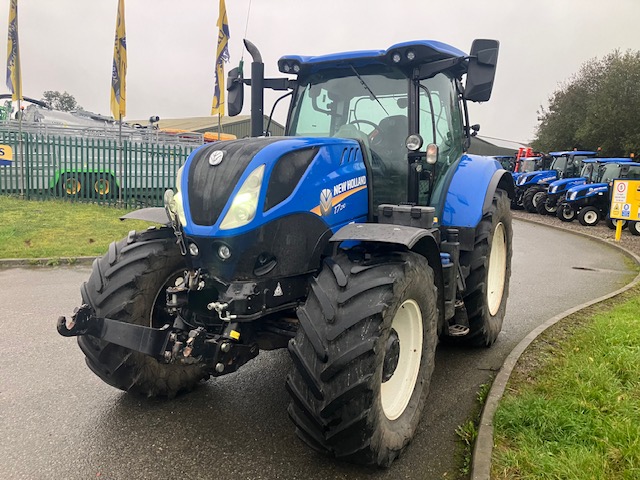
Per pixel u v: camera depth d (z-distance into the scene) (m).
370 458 2.75
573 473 2.66
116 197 14.33
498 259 5.36
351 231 3.02
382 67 4.02
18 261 8.12
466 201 4.40
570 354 4.33
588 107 33.47
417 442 3.26
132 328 3.00
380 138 3.96
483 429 3.17
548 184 21.64
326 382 2.64
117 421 3.42
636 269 9.39
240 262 2.93
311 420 2.69
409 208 3.42
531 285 7.80
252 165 2.95
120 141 13.88
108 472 2.86
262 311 2.98
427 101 4.12
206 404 3.70
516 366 4.18
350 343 2.63
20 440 3.16
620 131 31.41
